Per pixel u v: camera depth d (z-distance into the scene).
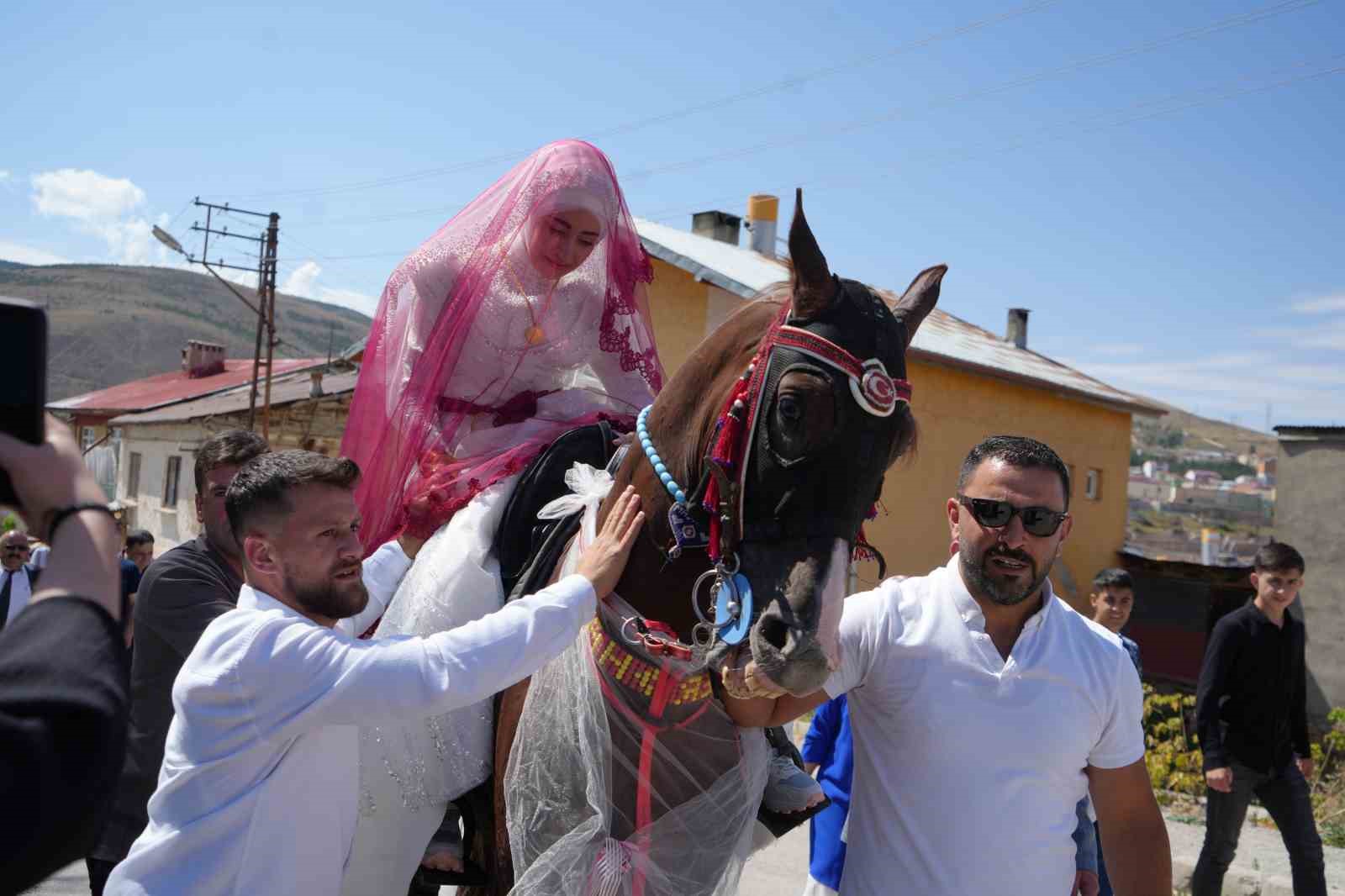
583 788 2.50
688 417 2.45
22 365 1.17
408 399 3.05
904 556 14.90
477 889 2.86
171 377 33.34
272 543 2.32
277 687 2.19
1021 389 17.09
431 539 2.91
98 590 1.20
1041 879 2.58
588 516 2.65
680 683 2.44
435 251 3.13
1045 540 2.60
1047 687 2.60
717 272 13.25
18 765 1.07
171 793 2.25
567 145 3.17
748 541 2.15
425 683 2.21
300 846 2.27
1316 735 14.01
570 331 3.19
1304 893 5.28
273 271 20.83
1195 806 7.86
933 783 2.60
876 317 2.16
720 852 2.53
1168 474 133.38
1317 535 14.62
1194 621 18.91
